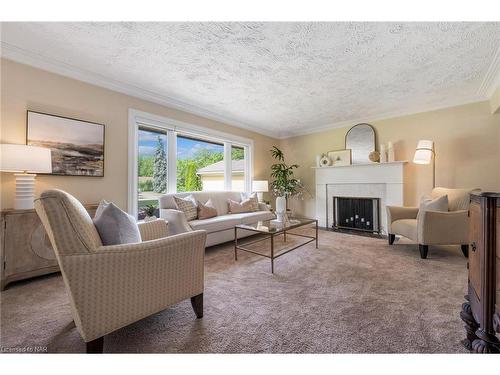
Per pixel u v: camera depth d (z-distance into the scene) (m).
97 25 1.83
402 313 1.48
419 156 3.30
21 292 1.84
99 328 1.07
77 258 1.01
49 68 2.36
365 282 1.97
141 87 2.99
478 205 0.98
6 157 1.90
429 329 1.31
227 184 4.54
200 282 1.46
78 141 2.55
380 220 4.08
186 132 3.77
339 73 2.61
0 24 1.81
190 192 3.64
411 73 2.61
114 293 1.11
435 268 2.29
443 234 2.56
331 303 1.62
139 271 1.18
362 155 4.34
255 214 3.74
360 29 1.86
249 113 4.03
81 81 2.59
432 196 3.06
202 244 1.46
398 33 1.91
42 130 2.31
